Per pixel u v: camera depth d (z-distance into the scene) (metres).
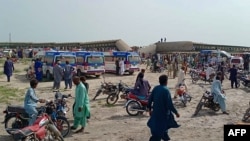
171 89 22.83
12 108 10.00
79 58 30.23
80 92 10.55
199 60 46.53
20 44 91.44
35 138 8.08
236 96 19.72
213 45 66.88
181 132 11.03
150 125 7.78
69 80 22.05
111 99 16.55
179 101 17.22
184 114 14.15
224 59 42.75
